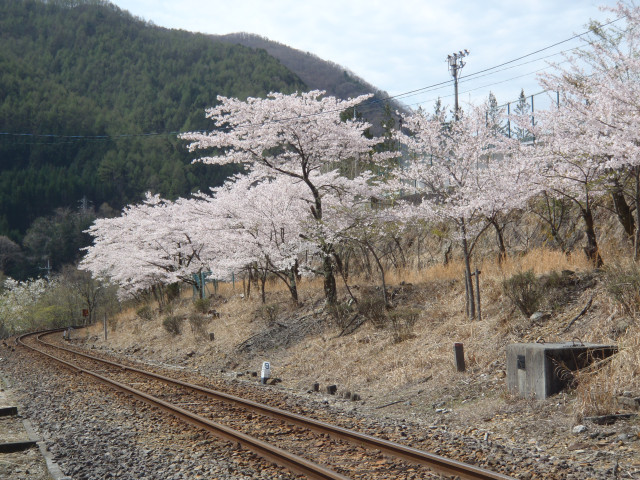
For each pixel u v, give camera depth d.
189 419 9.58
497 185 15.79
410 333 15.84
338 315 18.94
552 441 7.88
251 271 29.30
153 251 35.66
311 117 21.03
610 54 14.39
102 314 54.91
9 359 23.25
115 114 158.25
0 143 147.25
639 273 11.29
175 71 181.50
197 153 136.00
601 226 18.84
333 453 7.56
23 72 161.38
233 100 22.31
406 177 18.77
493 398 10.38
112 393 12.90
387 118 39.03
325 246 21.50
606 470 6.46
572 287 13.73
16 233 125.19
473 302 15.16
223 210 25.45
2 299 74.94
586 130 14.79
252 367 18.50
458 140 17.80
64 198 135.88
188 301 37.62
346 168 31.61
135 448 8.07
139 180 137.00
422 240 27.36
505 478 5.91
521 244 21.91
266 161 22.41
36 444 8.48
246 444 7.82
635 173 14.11
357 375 14.52
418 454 6.93
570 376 9.48
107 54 190.25
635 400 8.16
